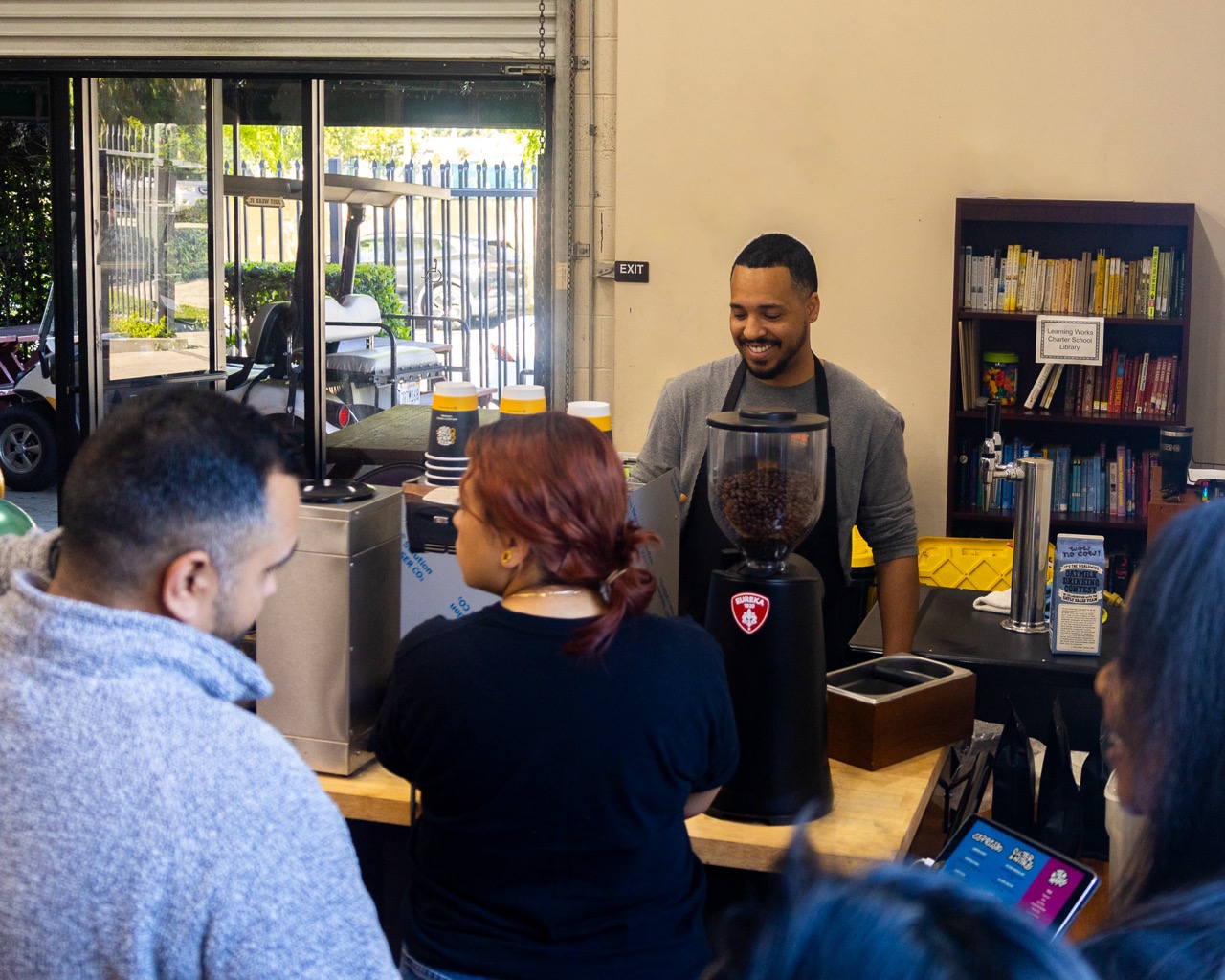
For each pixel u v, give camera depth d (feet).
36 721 3.43
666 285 16.96
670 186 16.74
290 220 18.45
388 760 5.29
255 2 17.61
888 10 15.94
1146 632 2.96
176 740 3.43
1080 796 6.91
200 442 3.64
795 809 6.24
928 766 7.06
